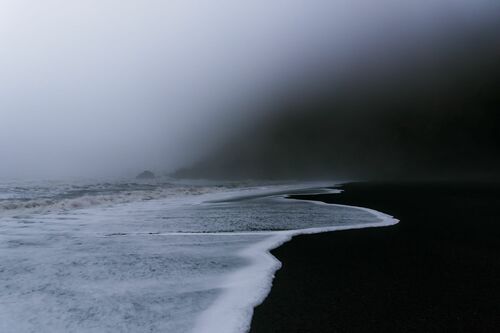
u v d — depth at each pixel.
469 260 8.02
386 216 15.48
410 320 4.89
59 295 5.87
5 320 4.89
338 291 6.05
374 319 4.93
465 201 22.41
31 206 19.81
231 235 11.22
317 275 6.96
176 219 15.00
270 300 5.66
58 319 4.94
